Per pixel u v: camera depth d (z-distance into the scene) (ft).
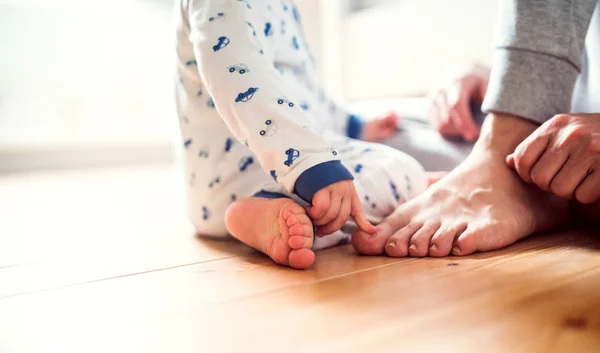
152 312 1.77
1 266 2.60
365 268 2.16
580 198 2.39
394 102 4.52
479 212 2.40
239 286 2.01
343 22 7.07
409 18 5.98
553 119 2.40
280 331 1.51
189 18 2.61
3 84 7.66
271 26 2.73
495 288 1.78
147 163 8.86
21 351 1.50
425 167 3.83
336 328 1.50
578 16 2.55
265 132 2.22
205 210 2.93
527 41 2.55
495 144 2.61
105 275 2.33
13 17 7.53
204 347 1.44
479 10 5.10
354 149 2.89
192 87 2.82
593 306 1.58
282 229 2.22
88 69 8.16
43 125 8.05
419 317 1.55
